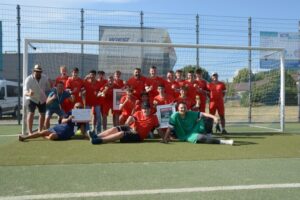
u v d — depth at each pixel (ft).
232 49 42.75
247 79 51.21
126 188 16.94
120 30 50.80
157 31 51.60
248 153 25.96
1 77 51.65
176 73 38.96
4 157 23.77
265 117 52.54
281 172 20.24
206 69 49.08
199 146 29.14
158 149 27.48
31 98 33.88
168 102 35.27
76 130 33.40
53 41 38.45
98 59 48.24
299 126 48.85
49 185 17.34
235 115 51.19
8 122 53.26
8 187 16.99
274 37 53.88
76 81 36.88
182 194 16.12
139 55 49.37
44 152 25.76
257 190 16.79
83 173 19.66
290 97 56.39
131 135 31.07
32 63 44.37
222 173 19.89
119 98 38.24
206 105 42.80
